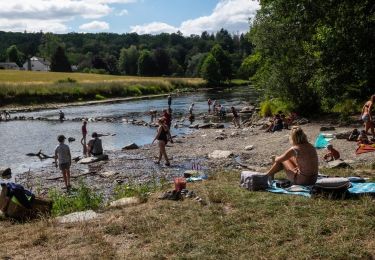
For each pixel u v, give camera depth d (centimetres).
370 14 3081
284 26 3481
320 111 3372
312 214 809
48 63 18700
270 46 3569
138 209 939
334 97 3164
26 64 18712
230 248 694
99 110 5906
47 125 4206
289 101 3500
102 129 3797
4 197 1014
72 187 1666
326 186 901
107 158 2272
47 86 7338
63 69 16088
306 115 3384
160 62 16788
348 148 1931
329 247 666
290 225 761
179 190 1034
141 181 1708
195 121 4309
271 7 3625
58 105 6731
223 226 790
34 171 2064
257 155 2139
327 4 3178
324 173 1223
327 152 1889
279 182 1042
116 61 18550
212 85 12050
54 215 1016
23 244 779
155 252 701
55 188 1580
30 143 3020
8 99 6631
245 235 739
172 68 17125
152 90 9281
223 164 1962
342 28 3055
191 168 1931
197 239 743
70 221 909
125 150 2562
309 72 3278
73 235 811
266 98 4134
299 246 682
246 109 5047
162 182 1431
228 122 4144
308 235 714
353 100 3158
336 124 2822
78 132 3600
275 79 3481
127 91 8525
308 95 3353
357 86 3162
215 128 3616
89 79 10338
